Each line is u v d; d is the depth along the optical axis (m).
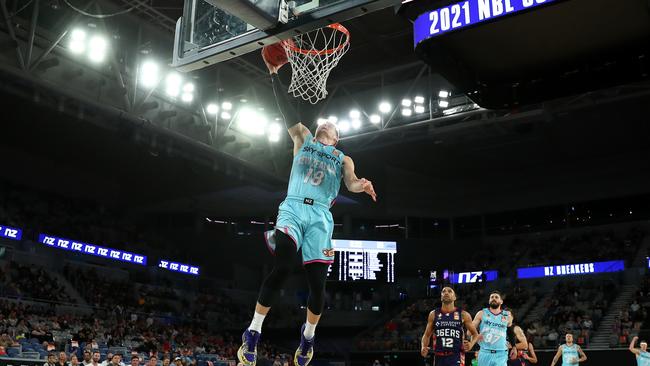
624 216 35.88
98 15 21.31
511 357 14.08
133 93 23.83
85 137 31.88
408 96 26.73
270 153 29.59
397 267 38.88
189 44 5.55
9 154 33.94
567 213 37.62
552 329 29.84
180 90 25.62
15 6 20.75
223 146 27.50
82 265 32.34
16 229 29.70
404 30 24.84
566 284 33.69
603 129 31.41
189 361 24.55
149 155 33.34
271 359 30.33
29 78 20.53
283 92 4.26
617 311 29.86
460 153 35.59
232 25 5.27
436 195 40.44
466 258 39.25
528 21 7.41
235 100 28.30
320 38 13.04
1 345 19.64
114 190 38.97
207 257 38.59
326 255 3.80
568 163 37.88
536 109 24.62
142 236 37.41
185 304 35.06
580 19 7.32
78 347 22.08
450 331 9.14
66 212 34.94
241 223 38.41
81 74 22.08
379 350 32.69
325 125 4.24
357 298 38.38
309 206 3.82
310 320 3.84
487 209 39.72
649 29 7.44
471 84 8.64
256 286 40.16
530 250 37.41
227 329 35.41
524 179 39.06
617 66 7.93
